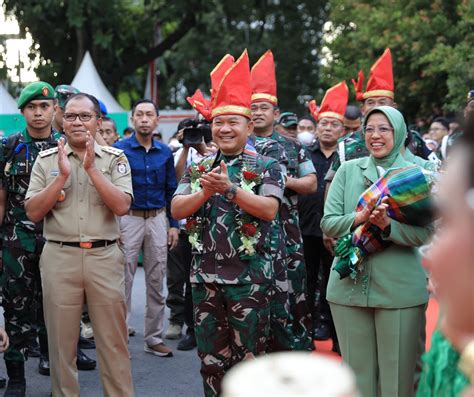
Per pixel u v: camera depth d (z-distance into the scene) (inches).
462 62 488.1
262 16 1047.6
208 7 832.3
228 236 158.4
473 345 55.6
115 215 177.0
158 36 881.5
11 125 419.2
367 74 658.8
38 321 223.6
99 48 836.6
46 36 813.9
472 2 494.3
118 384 175.6
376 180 159.6
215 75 186.4
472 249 48.6
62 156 165.9
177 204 161.8
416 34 570.6
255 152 167.0
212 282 159.2
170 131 625.9
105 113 302.8
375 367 159.5
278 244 192.9
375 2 671.8
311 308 261.0
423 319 159.8
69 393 174.4
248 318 157.9
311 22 1186.0
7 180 201.2
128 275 249.9
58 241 172.7
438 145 383.9
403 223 148.6
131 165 243.6
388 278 152.9
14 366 201.3
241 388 34.9
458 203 49.4
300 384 35.0
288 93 1248.8
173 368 234.4
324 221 164.1
